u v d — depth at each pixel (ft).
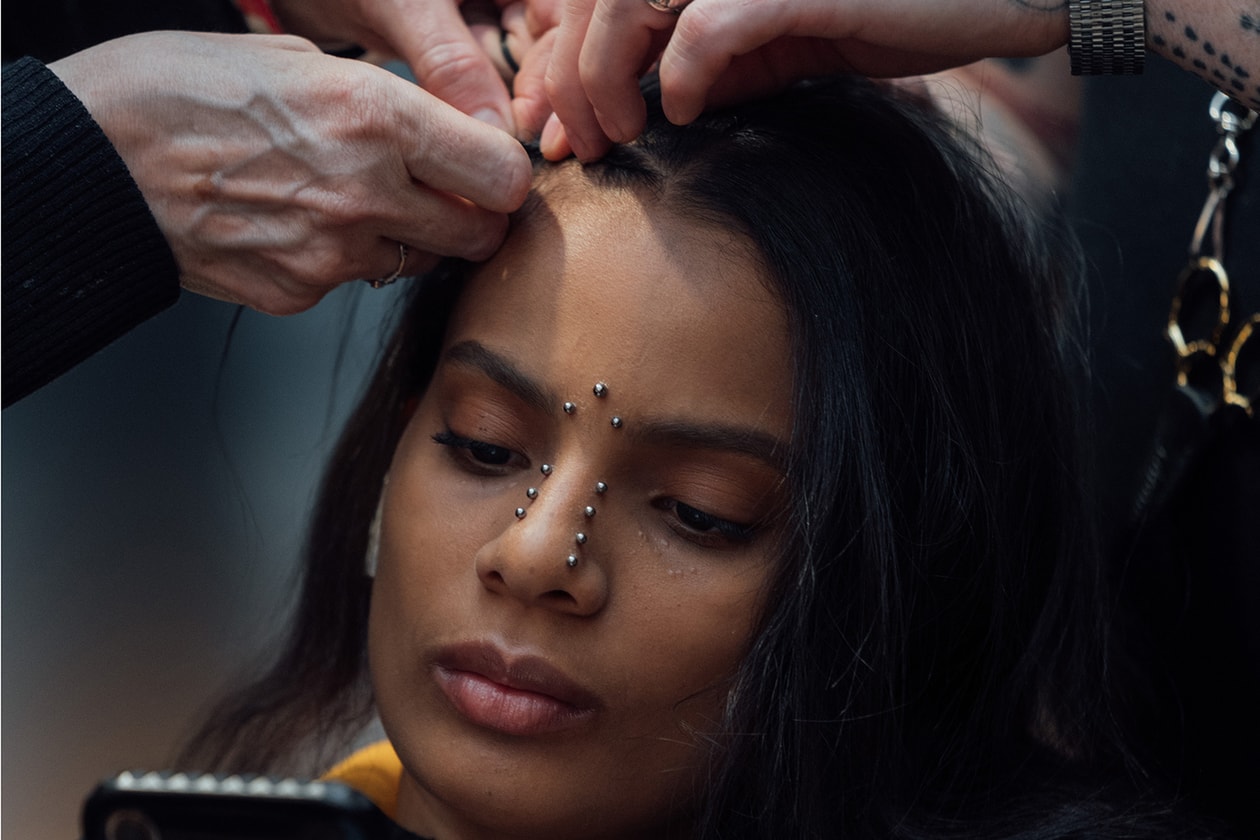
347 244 3.69
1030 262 4.48
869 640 3.74
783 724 3.58
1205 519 4.48
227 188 3.62
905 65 3.84
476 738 3.54
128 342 7.99
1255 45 3.54
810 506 3.55
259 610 7.85
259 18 4.64
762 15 3.43
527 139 4.16
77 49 4.84
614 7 3.45
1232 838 4.37
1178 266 4.87
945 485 3.89
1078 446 4.50
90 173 3.49
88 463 7.97
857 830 3.81
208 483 8.23
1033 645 4.35
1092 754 4.47
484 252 3.70
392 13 4.23
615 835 3.63
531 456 3.60
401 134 3.52
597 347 3.47
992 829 3.99
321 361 8.39
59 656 7.66
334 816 3.02
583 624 3.46
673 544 3.53
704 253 3.53
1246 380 4.39
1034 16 3.61
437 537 3.64
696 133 3.80
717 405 3.46
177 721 7.51
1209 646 4.54
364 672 5.02
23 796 7.05
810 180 3.71
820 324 3.58
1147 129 4.98
